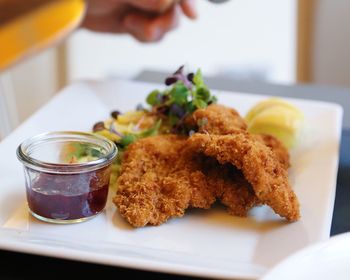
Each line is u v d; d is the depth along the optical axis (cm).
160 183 51
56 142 53
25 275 44
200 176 51
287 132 63
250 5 145
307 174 58
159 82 88
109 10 77
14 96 119
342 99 84
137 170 52
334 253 38
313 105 73
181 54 149
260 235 48
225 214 51
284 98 76
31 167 49
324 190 55
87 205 49
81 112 70
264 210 51
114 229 48
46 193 48
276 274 36
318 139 65
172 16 78
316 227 49
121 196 50
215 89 86
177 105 63
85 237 47
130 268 43
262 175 49
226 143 50
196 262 43
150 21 76
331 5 121
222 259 44
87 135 54
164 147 55
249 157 49
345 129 73
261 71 151
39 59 130
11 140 61
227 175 52
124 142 59
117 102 74
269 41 149
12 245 44
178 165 53
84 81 77
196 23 146
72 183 48
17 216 49
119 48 145
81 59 143
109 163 50
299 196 54
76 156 53
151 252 45
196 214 51
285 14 146
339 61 124
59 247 44
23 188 53
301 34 125
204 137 51
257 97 76
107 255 43
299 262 37
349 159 64
